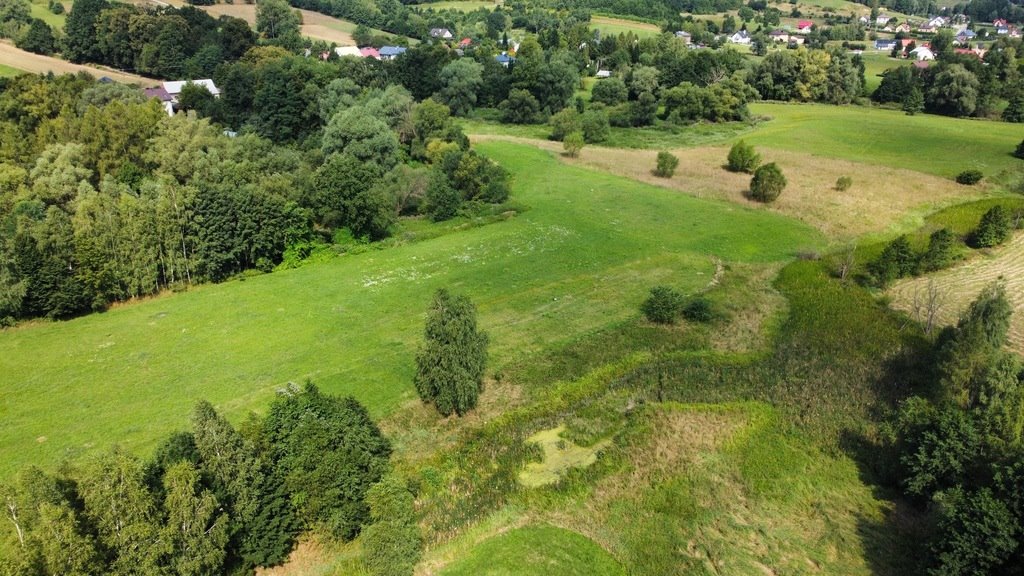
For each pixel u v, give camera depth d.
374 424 35.69
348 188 63.59
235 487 27.61
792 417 38.38
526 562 28.78
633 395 40.97
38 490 23.09
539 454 35.66
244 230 57.88
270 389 40.50
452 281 55.59
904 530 30.42
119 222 52.00
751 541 29.97
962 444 30.53
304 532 30.25
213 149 73.31
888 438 34.62
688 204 74.06
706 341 46.69
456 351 37.56
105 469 24.16
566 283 55.06
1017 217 66.19
